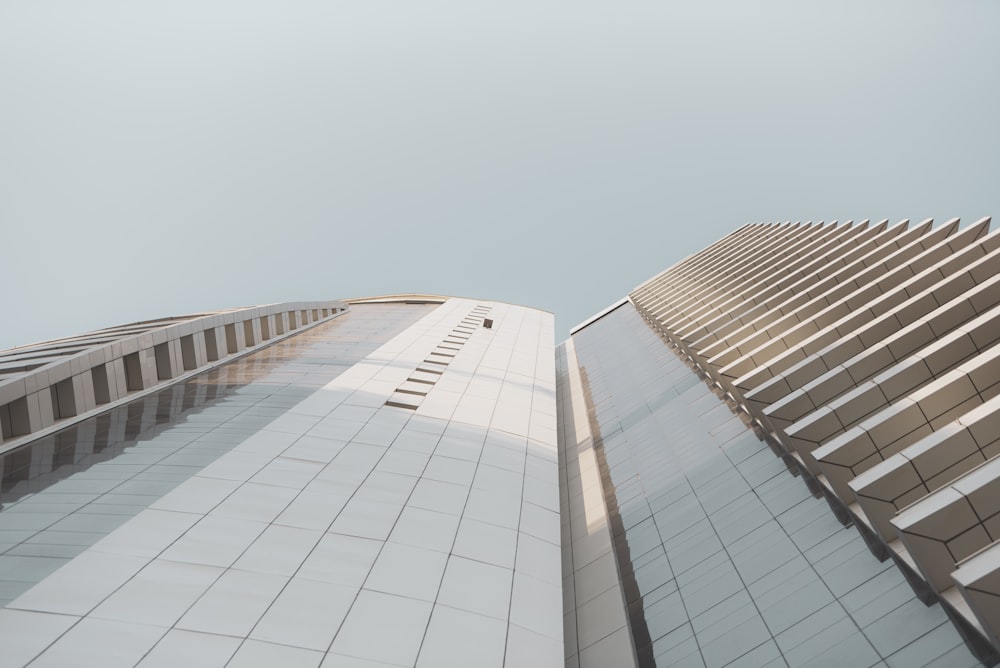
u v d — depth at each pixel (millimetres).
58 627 11961
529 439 27484
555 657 14633
